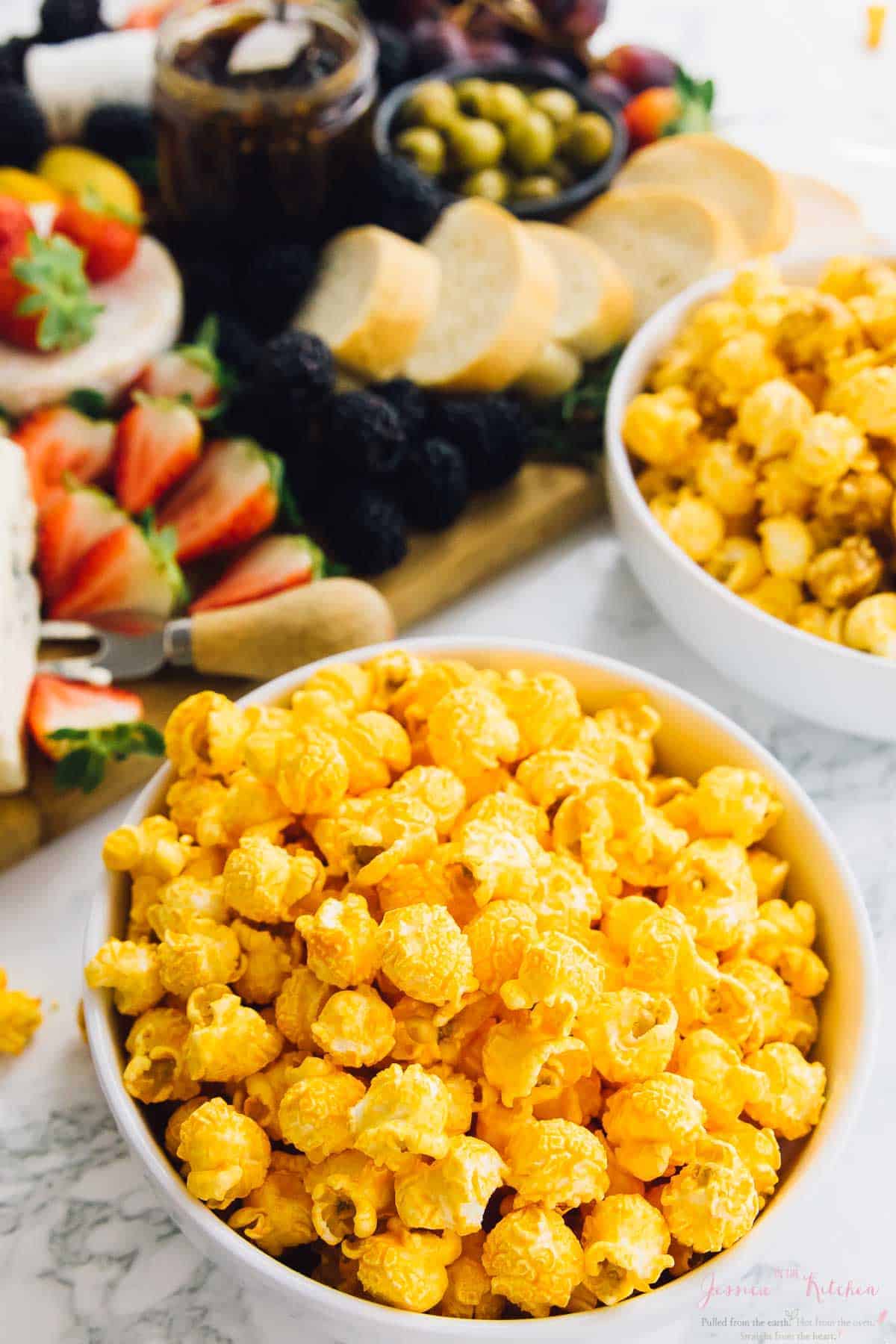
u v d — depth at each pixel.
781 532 0.59
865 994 0.49
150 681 0.62
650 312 0.71
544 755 0.52
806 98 0.83
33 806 0.58
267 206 0.68
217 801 0.51
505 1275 0.45
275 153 0.67
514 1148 0.46
